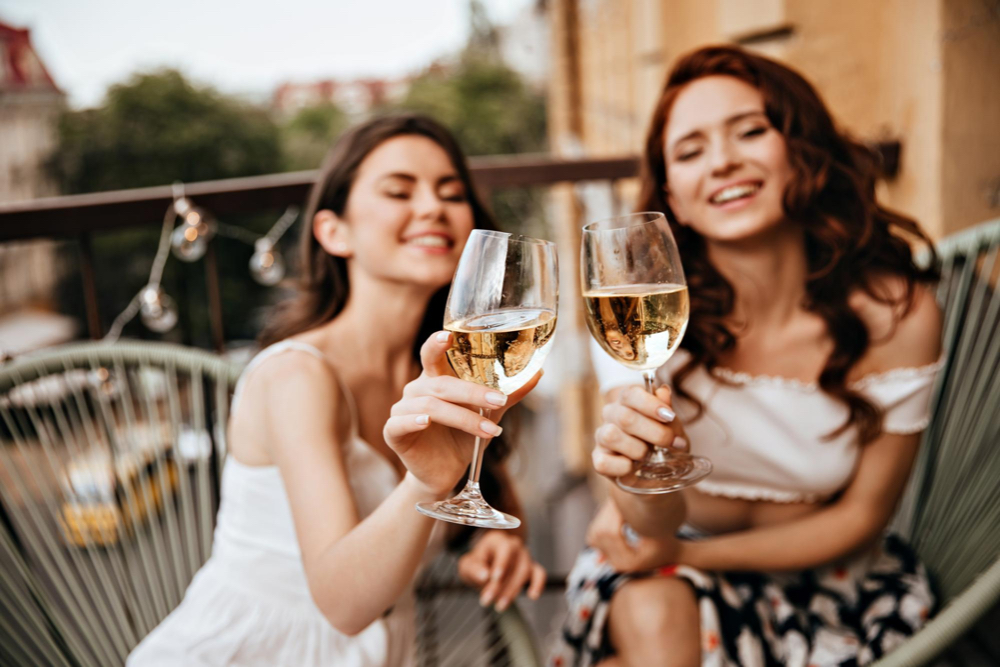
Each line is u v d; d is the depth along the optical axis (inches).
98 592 55.7
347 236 53.1
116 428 59.8
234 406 52.6
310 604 50.3
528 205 550.9
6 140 1259.8
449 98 1296.8
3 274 1040.8
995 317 62.6
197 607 52.2
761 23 102.2
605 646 53.1
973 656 51.9
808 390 54.5
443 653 50.3
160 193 78.4
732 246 54.9
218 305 82.2
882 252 54.4
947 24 84.4
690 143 53.0
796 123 52.2
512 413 59.5
